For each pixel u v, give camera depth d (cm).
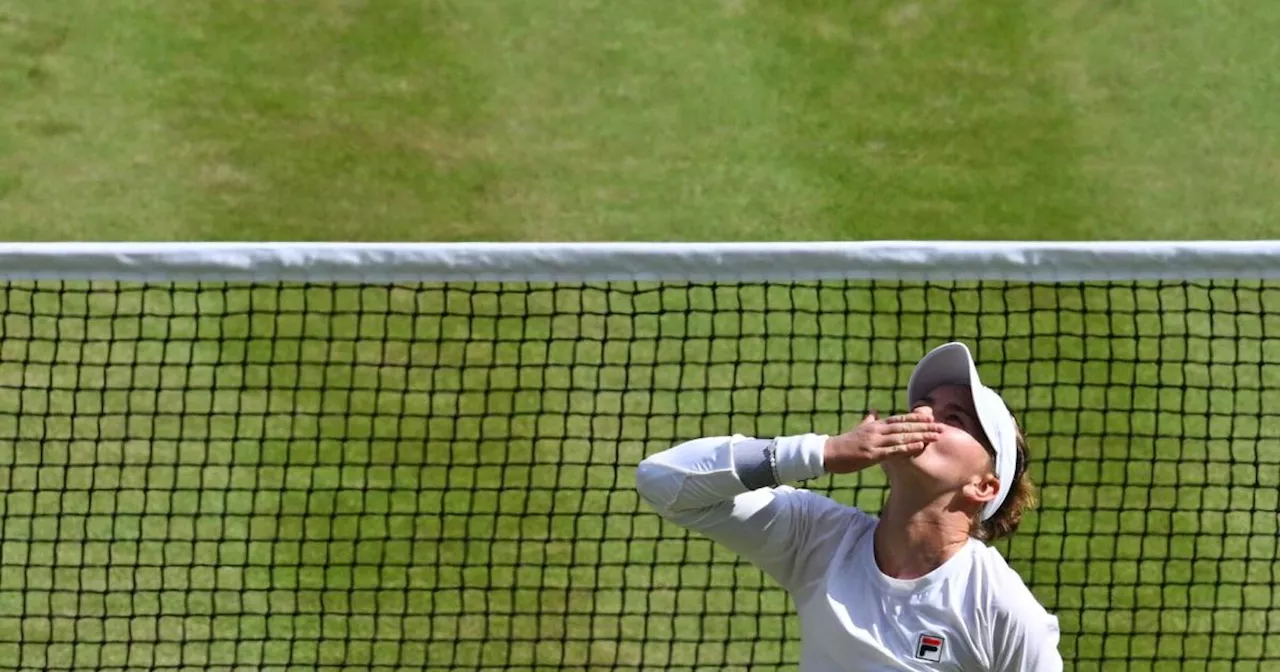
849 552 1526
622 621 2483
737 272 1814
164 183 3250
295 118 3388
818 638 1523
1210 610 2391
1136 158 3394
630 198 3272
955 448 1477
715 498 1517
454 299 3006
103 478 2661
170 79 3438
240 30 3541
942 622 1457
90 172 3262
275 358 2870
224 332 2908
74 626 2281
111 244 1822
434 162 3322
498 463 2456
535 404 2828
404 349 2912
